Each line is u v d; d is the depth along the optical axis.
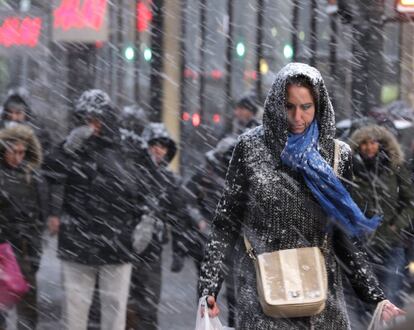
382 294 10.67
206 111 53.44
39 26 46.47
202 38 50.25
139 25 42.94
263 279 10.18
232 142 23.34
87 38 32.78
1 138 18.88
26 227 19.19
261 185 10.38
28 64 48.00
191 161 42.28
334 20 35.62
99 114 18.23
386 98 41.88
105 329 18.44
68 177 18.27
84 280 18.33
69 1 32.62
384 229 20.75
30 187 19.14
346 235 10.53
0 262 18.41
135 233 19.12
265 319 10.27
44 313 22.19
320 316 10.34
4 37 46.69
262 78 48.53
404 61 42.44
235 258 10.69
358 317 21.03
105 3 32.88
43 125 29.06
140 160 19.78
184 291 26.86
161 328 22.23
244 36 52.47
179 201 19.92
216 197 23.28
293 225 10.34
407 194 20.81
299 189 10.35
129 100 50.47
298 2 45.56
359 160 20.55
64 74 45.94
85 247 18.14
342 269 10.73
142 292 19.53
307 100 10.38
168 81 38.62
